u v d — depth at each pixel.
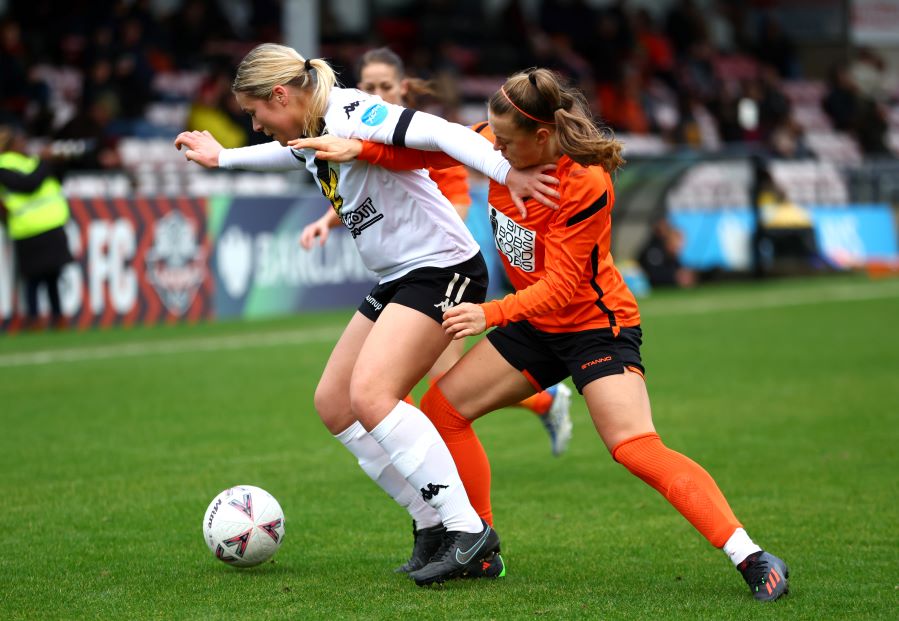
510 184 14.32
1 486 21.05
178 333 42.28
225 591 14.95
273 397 30.20
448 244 15.16
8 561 16.42
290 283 48.38
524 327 15.36
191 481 21.52
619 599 14.51
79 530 18.17
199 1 64.75
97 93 54.75
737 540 14.27
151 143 54.91
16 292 42.28
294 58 14.89
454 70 67.88
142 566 16.19
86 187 48.09
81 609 14.21
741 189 61.72
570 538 17.81
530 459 23.77
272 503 16.00
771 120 74.88
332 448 24.48
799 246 63.75
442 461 15.02
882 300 52.91
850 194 67.88
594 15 77.69
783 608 14.01
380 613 13.94
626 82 72.25
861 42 96.00
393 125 14.44
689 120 70.56
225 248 46.50
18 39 59.44
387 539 17.80
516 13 75.19
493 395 15.58
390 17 80.50
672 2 91.88
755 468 22.41
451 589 15.05
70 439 25.11
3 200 40.78
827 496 20.19
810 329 43.50
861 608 14.02
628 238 58.56
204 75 60.94
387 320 15.00
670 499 14.41
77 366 35.00
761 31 90.31
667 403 29.31
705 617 13.67
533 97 13.91
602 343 14.84
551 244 14.41
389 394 14.85
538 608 14.12
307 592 14.91
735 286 59.44
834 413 27.86
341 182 15.00
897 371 33.97
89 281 43.28
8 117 49.12
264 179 53.91
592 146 13.93
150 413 28.02
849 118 83.50
